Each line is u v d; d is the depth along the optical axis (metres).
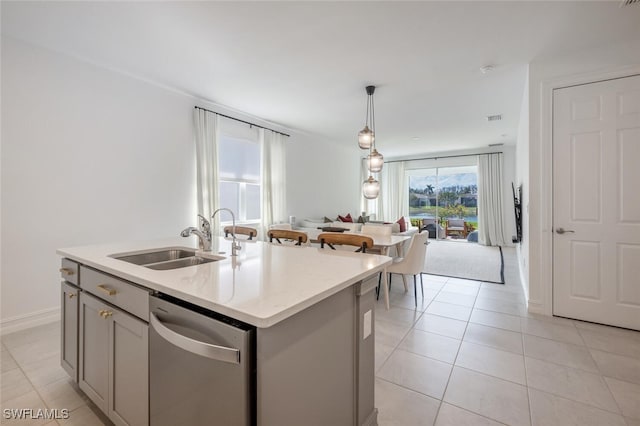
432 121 5.20
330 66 3.08
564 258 2.84
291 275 1.26
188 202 3.91
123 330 1.32
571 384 1.84
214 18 2.28
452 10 2.17
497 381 1.88
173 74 3.28
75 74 2.89
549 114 2.87
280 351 0.92
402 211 9.04
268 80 3.44
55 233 2.78
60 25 2.37
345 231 4.55
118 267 1.38
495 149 7.65
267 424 0.88
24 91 2.60
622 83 2.58
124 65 3.06
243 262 1.54
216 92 3.81
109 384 1.42
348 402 1.29
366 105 4.33
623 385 1.82
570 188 2.80
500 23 2.32
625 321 2.61
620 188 2.60
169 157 3.69
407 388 1.82
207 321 0.95
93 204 3.03
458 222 8.42
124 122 3.26
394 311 3.09
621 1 2.06
